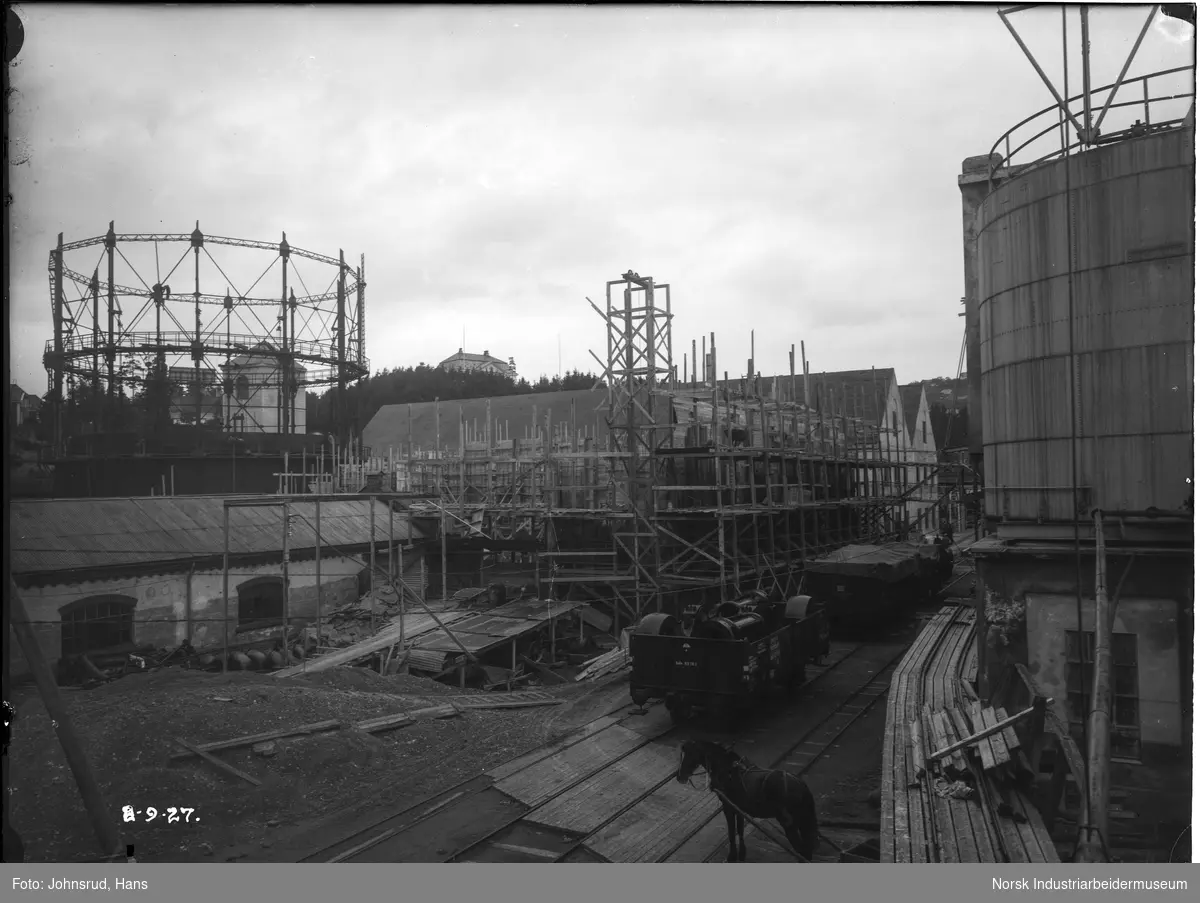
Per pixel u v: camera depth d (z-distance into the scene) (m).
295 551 28.61
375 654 23.42
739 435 31.03
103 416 41.41
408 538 34.00
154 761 12.88
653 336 26.69
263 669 23.86
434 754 15.08
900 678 16.41
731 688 16.69
